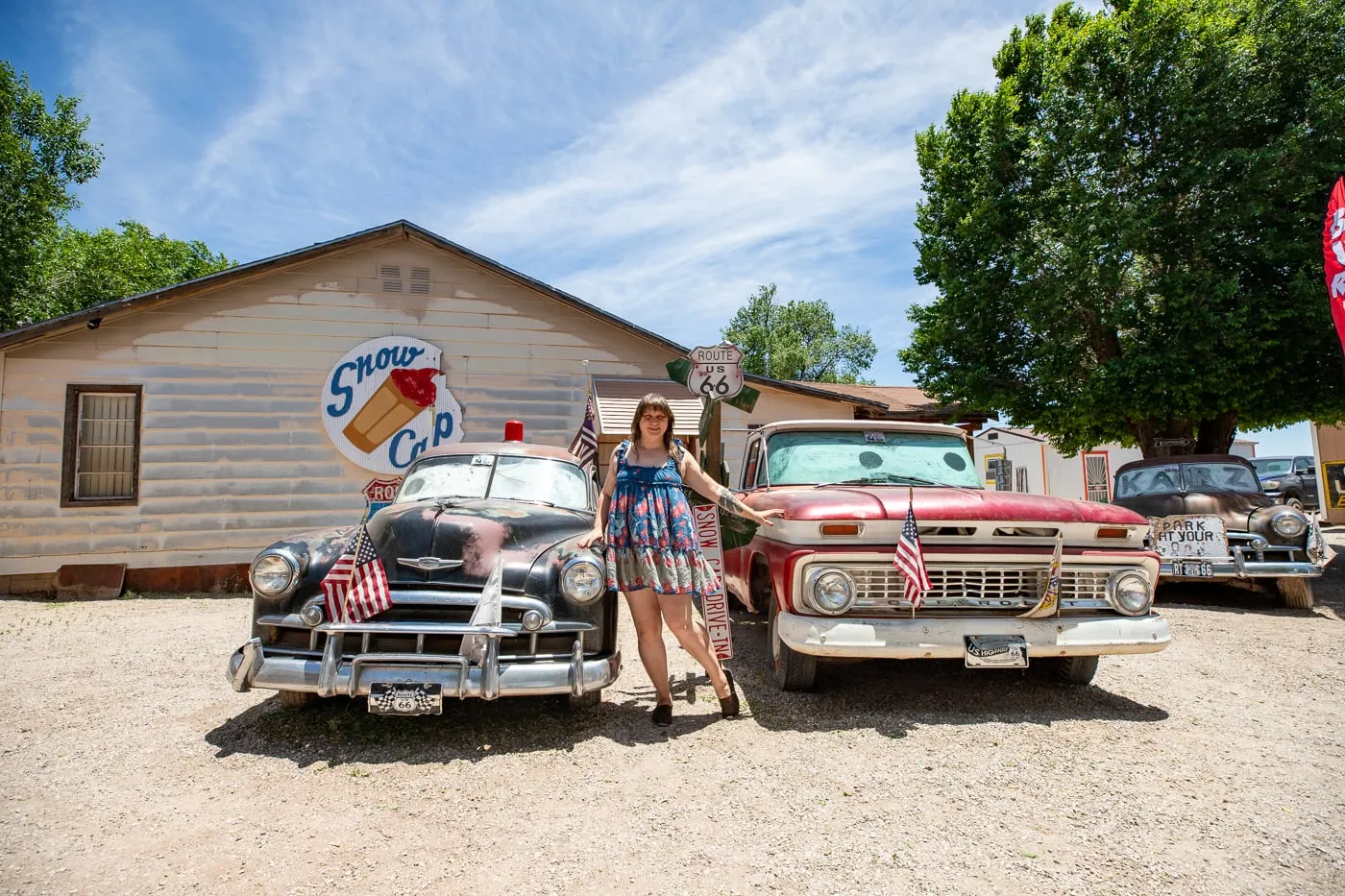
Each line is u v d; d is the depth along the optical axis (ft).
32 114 64.34
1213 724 12.42
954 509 12.59
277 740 11.49
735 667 16.06
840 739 11.57
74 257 85.10
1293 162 34.22
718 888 7.37
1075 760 10.78
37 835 8.40
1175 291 35.14
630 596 12.07
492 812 9.09
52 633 20.54
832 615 12.34
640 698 13.89
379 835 8.52
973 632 12.14
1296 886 7.40
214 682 15.03
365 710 12.78
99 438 28.91
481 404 32.89
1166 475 27.66
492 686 10.69
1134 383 37.01
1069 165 39.75
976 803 9.34
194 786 9.84
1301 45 35.29
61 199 65.98
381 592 11.06
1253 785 9.93
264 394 30.42
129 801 9.36
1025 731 11.98
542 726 12.21
